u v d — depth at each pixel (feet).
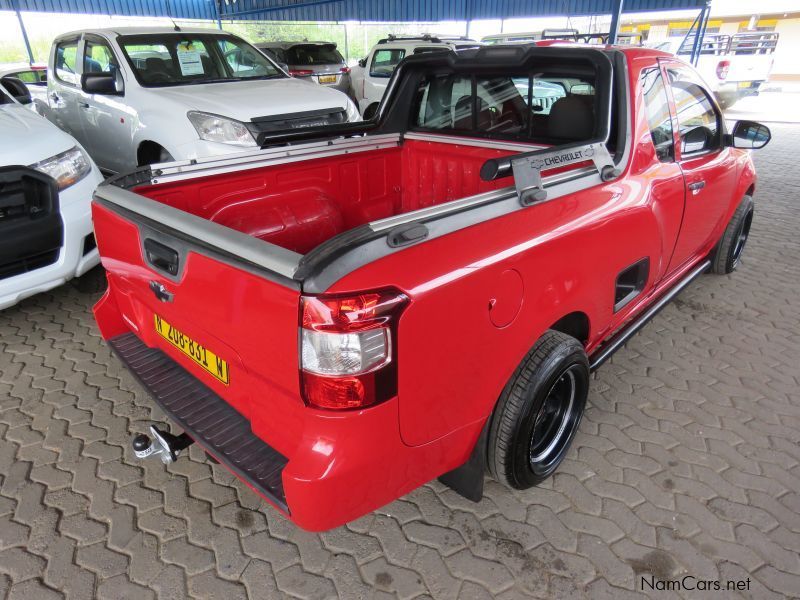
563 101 8.33
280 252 4.79
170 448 6.49
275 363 5.04
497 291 5.64
